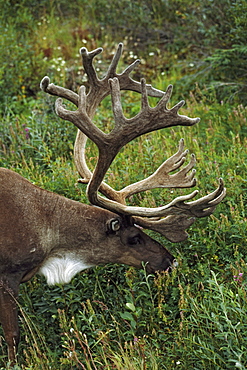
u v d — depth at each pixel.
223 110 15.55
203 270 9.91
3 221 9.32
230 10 17.75
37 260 9.63
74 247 10.03
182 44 20.19
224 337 8.45
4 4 21.30
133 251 10.16
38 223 9.61
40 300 10.38
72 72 18.81
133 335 8.89
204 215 9.79
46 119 15.05
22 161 13.70
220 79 17.84
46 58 19.41
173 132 14.34
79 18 22.02
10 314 9.49
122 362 8.74
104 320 9.52
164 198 11.47
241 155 12.62
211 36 18.64
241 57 17.48
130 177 12.38
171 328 9.38
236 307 8.73
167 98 8.93
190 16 19.75
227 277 10.04
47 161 13.09
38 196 9.80
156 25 21.36
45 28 21.28
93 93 10.29
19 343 9.80
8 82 18.16
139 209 9.88
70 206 10.02
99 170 9.36
